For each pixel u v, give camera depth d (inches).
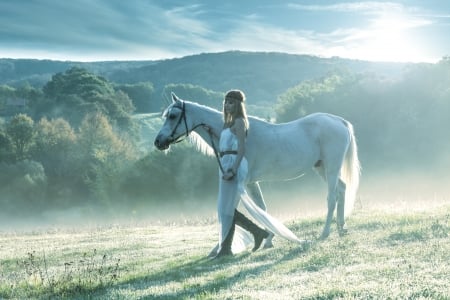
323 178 442.3
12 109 5944.9
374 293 222.8
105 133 3607.3
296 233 511.2
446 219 422.6
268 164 399.2
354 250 348.5
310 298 226.7
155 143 407.2
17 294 347.6
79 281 345.7
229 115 383.2
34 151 3595.0
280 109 3193.9
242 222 395.2
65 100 5359.3
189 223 1018.7
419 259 296.4
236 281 292.4
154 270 393.4
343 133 422.9
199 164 2738.7
